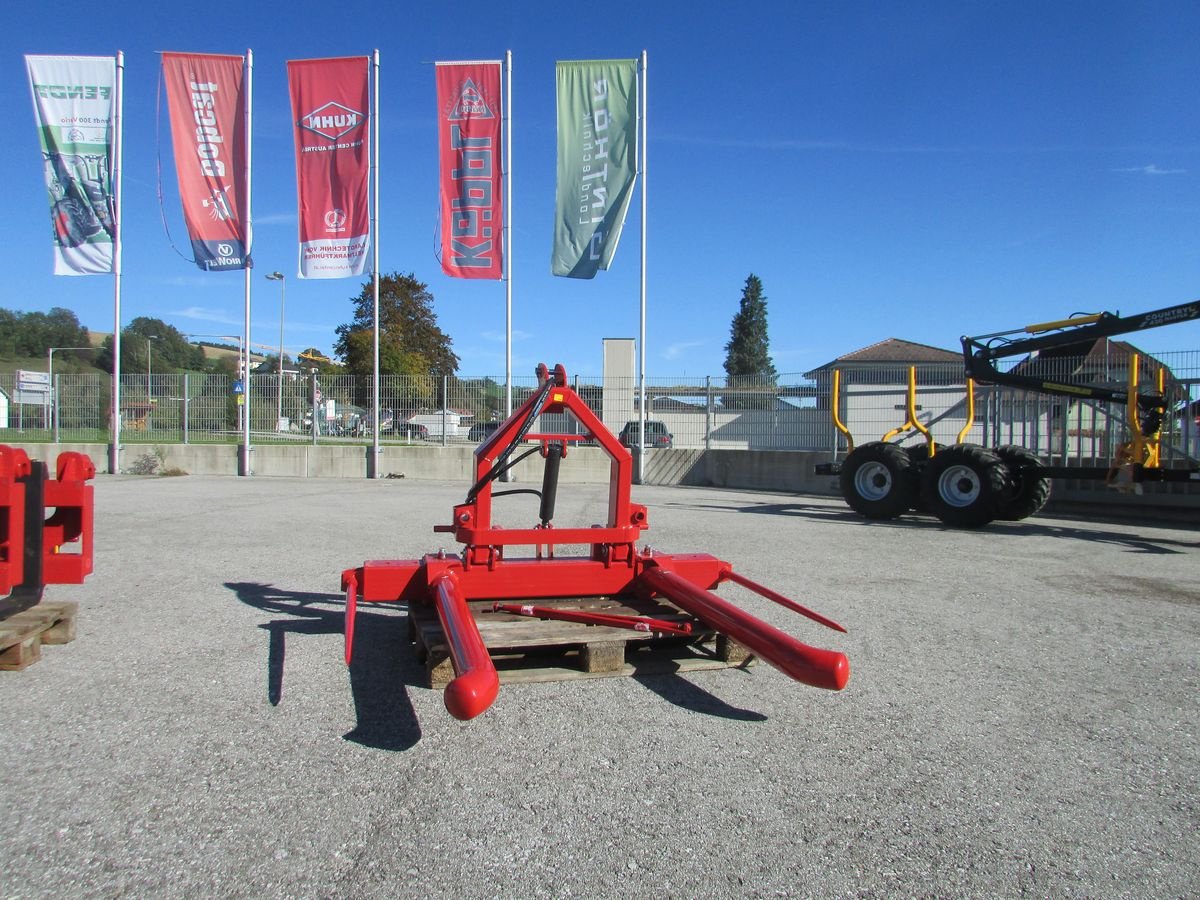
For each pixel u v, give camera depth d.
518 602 4.68
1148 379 11.67
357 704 3.86
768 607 5.97
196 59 16.25
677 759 3.31
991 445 14.84
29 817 2.77
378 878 2.45
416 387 18.53
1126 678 4.40
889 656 4.76
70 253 16.88
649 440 18.75
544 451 4.91
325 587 6.37
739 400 18.20
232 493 14.15
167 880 2.42
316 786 3.03
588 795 2.99
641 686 4.18
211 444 18.80
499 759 3.28
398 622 5.39
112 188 16.73
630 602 4.81
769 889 2.42
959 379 15.69
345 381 18.83
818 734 3.59
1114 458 11.48
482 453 4.63
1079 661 4.70
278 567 7.14
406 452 18.42
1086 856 2.64
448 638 3.52
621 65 16.34
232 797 2.93
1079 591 6.66
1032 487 11.02
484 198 16.50
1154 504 12.01
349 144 16.28
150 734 3.48
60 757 3.24
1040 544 9.40
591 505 12.58
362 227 16.42
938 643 5.05
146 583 6.43
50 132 16.39
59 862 2.50
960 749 3.45
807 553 8.44
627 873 2.49
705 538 9.48
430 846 2.63
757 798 2.99
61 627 4.72
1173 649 4.96
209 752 3.31
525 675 4.20
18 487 4.49
